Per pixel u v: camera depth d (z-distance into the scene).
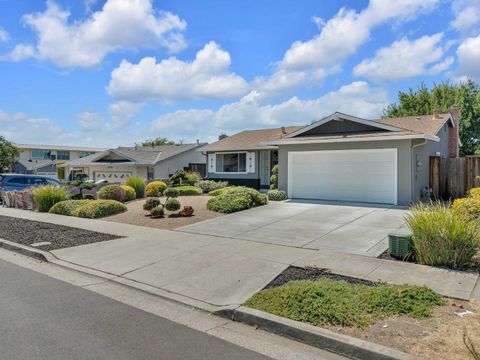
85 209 13.93
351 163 15.28
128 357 3.85
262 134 26.30
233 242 8.97
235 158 24.80
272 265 6.98
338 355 3.98
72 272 7.18
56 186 17.80
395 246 7.13
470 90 32.69
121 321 4.81
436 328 4.25
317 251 7.88
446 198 16.84
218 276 6.54
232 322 4.88
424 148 15.83
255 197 14.62
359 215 11.91
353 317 4.51
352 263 6.93
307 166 16.44
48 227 11.80
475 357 3.39
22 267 7.57
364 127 15.73
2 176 20.83
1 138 41.22
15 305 5.32
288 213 12.76
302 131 17.22
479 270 6.37
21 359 3.77
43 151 55.09
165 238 9.70
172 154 31.09
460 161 16.59
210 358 3.87
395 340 4.00
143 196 20.33
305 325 4.43
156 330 4.55
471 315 4.59
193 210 13.51
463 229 6.50
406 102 34.69
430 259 6.68
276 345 4.21
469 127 31.72
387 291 5.09
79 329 4.53
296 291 5.15
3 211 16.55
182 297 5.70
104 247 8.94
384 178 14.51
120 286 6.33
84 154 58.16
